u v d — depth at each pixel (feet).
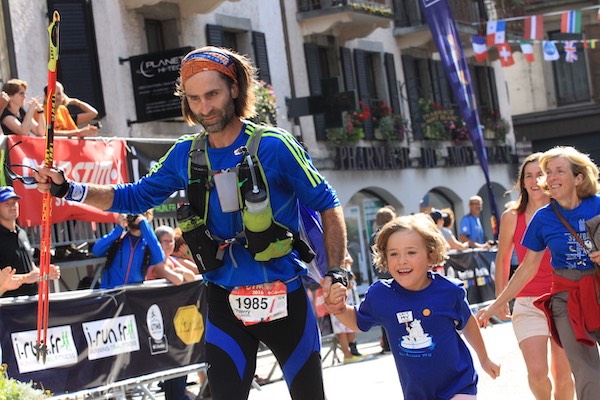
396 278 28.25
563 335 33.04
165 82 90.27
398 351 28.55
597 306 32.45
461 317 28.32
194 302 51.57
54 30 25.79
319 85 124.67
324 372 62.03
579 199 33.37
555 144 191.11
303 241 26.37
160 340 49.14
